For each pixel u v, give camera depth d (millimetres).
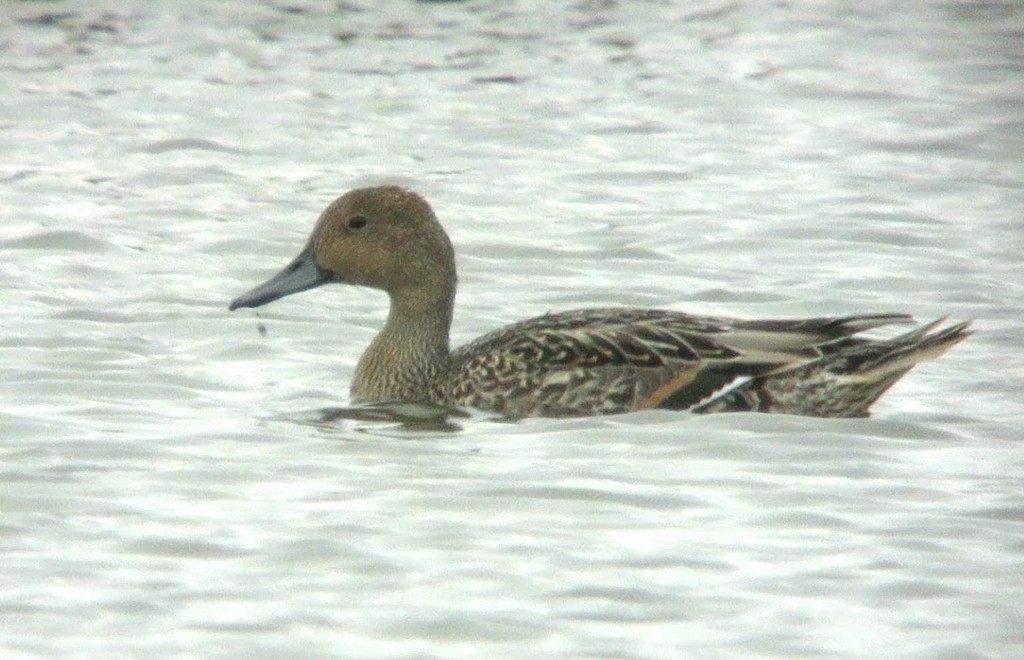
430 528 12000
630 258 20422
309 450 13617
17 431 13836
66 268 19484
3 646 10242
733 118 27062
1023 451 13688
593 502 12516
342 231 15695
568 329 14977
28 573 11188
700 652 10281
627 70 29547
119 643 10320
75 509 12250
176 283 19078
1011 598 10977
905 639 10453
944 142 25797
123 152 24609
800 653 10273
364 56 29812
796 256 20531
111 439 13711
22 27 30641
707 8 33688
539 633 10500
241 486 12773
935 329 17688
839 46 31406
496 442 13906
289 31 31156
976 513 12336
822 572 11352
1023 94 28484
